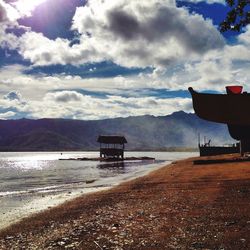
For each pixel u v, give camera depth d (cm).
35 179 4638
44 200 2258
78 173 5531
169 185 2338
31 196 2573
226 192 1667
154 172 4172
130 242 931
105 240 974
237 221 1048
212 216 1154
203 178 2481
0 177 5222
